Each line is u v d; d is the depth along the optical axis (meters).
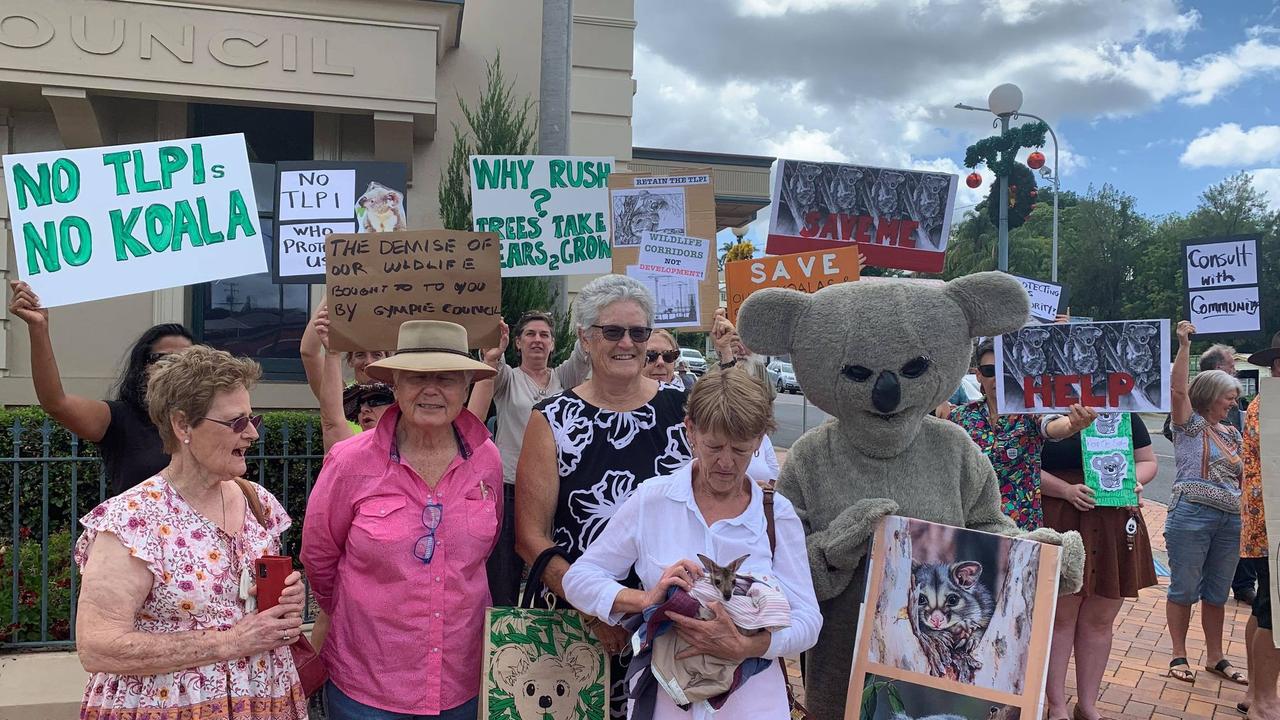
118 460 3.22
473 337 3.40
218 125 7.50
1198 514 4.97
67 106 6.54
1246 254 5.52
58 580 4.55
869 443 2.91
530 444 2.71
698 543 2.27
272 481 5.10
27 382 6.96
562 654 2.48
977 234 47.50
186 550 2.15
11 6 6.33
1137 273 47.75
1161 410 3.42
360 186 3.99
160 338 3.30
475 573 2.58
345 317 3.35
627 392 2.79
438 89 7.85
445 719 2.47
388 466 2.54
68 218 3.38
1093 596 4.16
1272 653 4.29
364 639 2.45
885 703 2.56
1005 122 12.13
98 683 2.11
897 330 2.82
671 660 2.13
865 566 2.84
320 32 6.84
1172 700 4.69
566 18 6.21
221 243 3.60
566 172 4.76
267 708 2.23
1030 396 3.60
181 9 6.59
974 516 3.05
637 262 4.78
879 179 4.27
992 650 2.44
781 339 3.04
